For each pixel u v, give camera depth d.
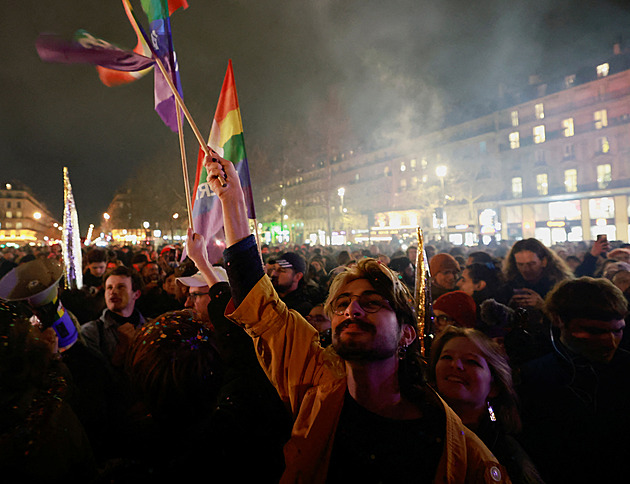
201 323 1.90
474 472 1.26
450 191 45.62
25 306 2.63
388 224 52.28
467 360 1.95
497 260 5.52
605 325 2.30
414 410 1.33
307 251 18.25
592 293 2.34
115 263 7.30
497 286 4.45
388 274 1.34
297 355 1.56
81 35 1.42
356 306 1.28
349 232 54.12
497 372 2.00
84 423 2.62
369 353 1.25
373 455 1.21
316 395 1.39
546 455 2.31
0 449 1.33
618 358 2.34
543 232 37.84
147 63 1.59
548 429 2.34
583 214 35.28
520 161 40.81
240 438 1.48
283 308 1.61
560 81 39.03
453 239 41.84
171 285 5.54
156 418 1.68
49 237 41.88
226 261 1.54
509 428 2.04
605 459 2.21
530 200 38.38
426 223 46.94
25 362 1.44
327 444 1.29
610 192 33.06
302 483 1.27
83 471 1.59
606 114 34.69
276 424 1.60
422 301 1.95
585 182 35.81
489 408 1.99
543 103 39.28
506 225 40.72
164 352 1.66
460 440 1.28
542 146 38.88
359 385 1.31
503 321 3.04
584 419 2.27
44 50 1.36
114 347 3.22
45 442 1.42
